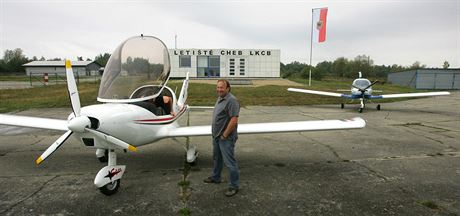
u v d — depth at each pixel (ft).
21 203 10.21
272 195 10.84
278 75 104.17
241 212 9.55
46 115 30.89
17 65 214.69
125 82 13.04
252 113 33.30
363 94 37.04
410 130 23.44
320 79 130.82
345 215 9.39
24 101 42.70
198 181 12.16
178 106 15.92
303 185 11.78
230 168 10.59
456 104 45.06
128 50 13.35
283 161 15.02
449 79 99.66
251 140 19.70
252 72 103.40
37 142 19.06
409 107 40.93
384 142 19.20
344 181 12.22
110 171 10.56
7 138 20.21
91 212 9.58
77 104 10.05
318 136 21.01
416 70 99.71
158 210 9.70
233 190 10.84
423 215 9.38
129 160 15.02
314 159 15.37
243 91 55.31
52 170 13.58
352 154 16.31
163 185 11.75
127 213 9.51
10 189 11.39
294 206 9.98
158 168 13.83
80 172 13.32
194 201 10.34
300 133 22.00
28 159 15.31
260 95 51.42
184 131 13.23
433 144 18.63
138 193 11.02
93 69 203.00
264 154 16.33
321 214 9.45
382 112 35.09
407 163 14.66
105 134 10.23
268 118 29.40
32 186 11.69
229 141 10.55
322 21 69.77
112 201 10.36
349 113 33.88
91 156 15.76
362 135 21.39
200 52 100.53
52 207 9.92
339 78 163.94
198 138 19.88
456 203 10.19
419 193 11.01
